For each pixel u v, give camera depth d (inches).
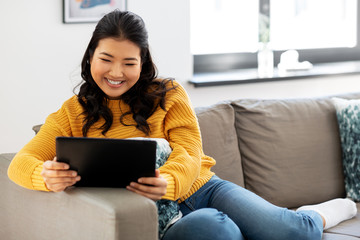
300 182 98.3
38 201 72.7
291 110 101.6
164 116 81.0
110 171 65.9
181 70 144.0
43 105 127.2
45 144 78.1
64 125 81.0
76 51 129.1
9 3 119.8
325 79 165.2
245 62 164.7
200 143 81.4
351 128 99.6
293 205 98.4
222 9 157.6
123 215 61.2
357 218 92.2
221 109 97.9
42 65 125.6
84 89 81.8
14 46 121.8
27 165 72.2
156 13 137.8
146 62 81.1
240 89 152.1
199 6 154.4
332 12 176.2
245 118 99.2
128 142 64.6
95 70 76.5
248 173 97.8
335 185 101.0
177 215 75.5
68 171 65.9
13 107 123.7
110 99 81.6
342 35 179.8
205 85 142.4
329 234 84.2
